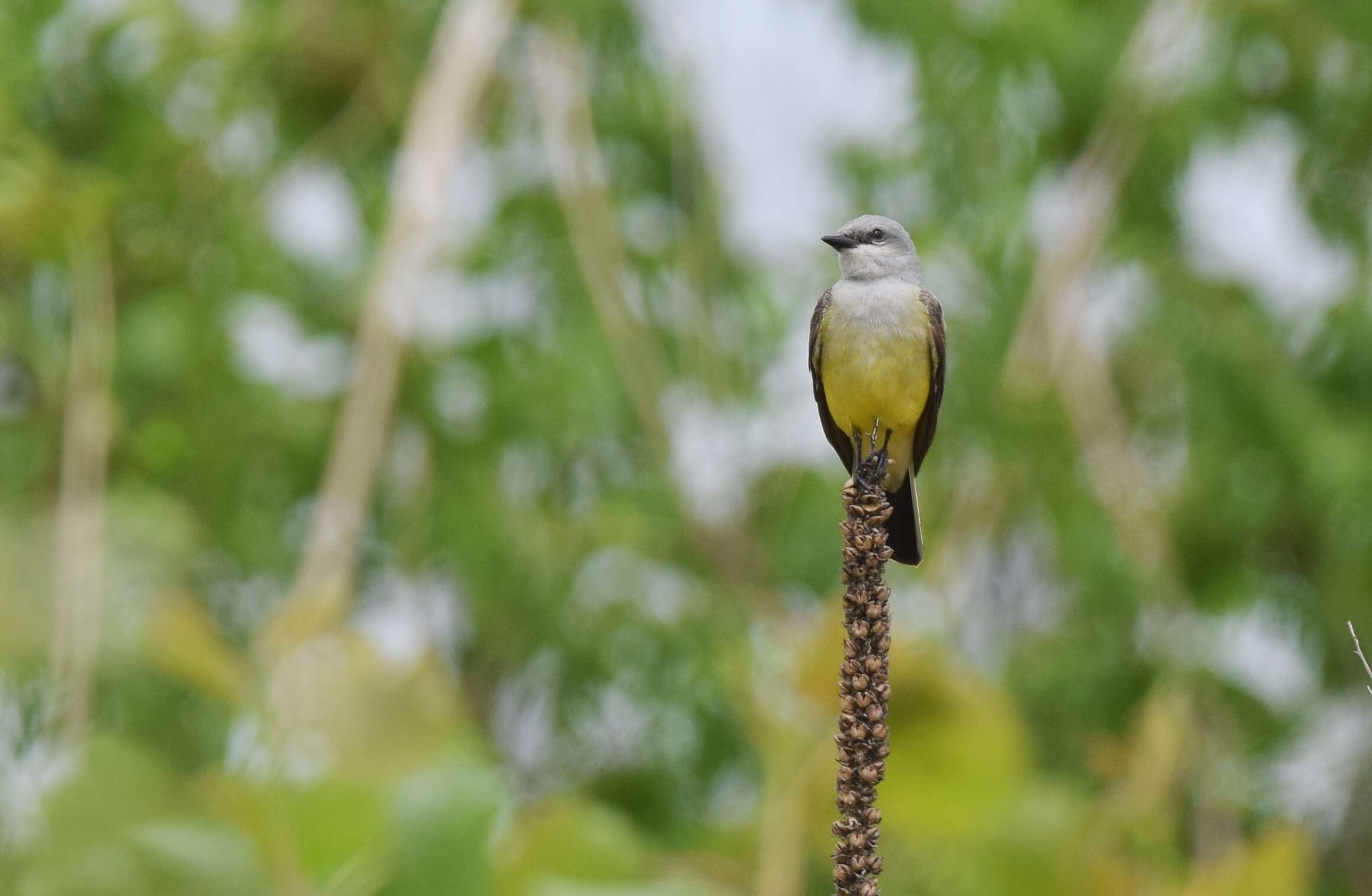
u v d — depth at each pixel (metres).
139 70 16.17
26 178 13.13
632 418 17.33
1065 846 9.13
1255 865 8.81
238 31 16.17
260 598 14.85
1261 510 15.64
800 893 9.57
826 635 8.33
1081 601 15.82
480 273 17.12
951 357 16.34
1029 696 14.99
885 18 16.47
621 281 16.66
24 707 10.09
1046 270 15.90
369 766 6.62
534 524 16.31
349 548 12.66
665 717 15.42
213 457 14.96
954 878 9.51
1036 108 16.72
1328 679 15.37
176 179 15.86
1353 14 15.91
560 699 16.05
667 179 17.77
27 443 14.24
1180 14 16.20
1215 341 15.79
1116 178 16.14
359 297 15.90
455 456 16.31
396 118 16.33
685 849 12.06
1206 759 14.09
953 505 16.22
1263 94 16.44
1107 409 15.73
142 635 11.23
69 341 14.81
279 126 16.50
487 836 6.42
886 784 8.68
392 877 6.41
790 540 16.72
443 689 6.85
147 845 6.36
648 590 16.00
